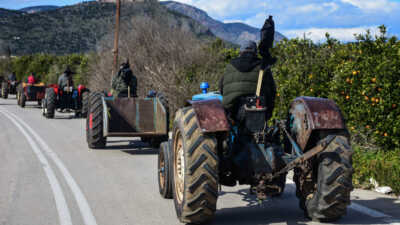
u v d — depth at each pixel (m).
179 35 18.72
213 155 4.47
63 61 42.56
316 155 4.64
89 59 28.42
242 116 4.84
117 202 5.95
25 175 7.63
